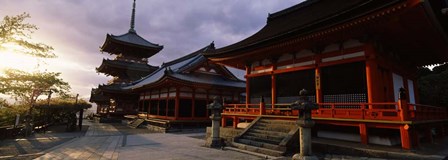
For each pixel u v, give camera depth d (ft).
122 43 165.37
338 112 42.70
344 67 45.91
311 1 71.05
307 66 52.01
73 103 101.40
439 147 41.34
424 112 42.75
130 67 169.17
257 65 65.72
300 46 51.01
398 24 37.47
